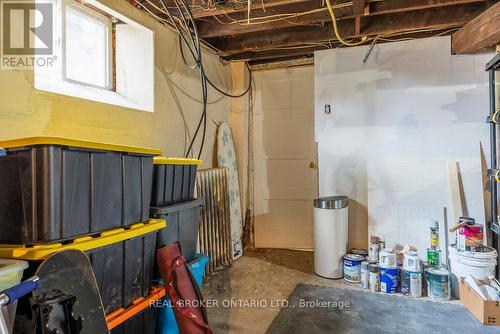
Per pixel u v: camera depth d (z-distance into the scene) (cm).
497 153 258
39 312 98
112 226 140
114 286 139
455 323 201
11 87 141
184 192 206
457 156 271
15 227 116
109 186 138
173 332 171
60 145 115
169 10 233
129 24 223
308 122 359
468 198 267
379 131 293
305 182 362
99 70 213
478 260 221
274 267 306
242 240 362
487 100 264
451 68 273
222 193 311
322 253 280
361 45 300
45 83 165
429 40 278
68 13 190
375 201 292
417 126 282
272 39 313
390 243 286
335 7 231
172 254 172
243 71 365
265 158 374
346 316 211
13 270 100
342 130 305
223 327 199
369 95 296
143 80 232
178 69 270
